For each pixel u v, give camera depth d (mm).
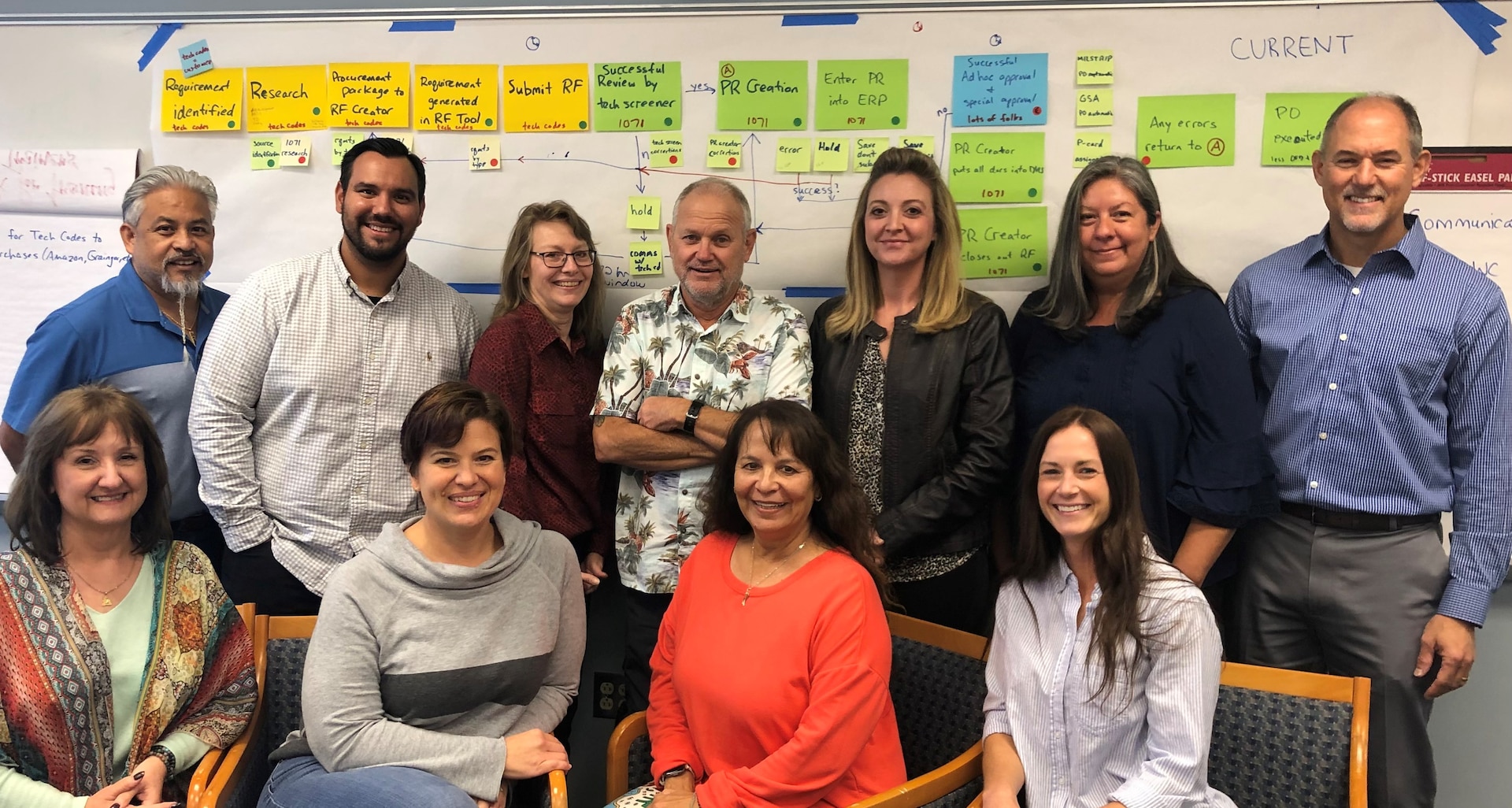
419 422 1527
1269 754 1521
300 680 1774
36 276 2342
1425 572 1793
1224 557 1924
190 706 1618
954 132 2154
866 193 1923
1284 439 1877
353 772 1478
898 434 1866
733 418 1836
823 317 2027
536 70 2215
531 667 1622
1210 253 2131
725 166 2203
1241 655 1979
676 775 1556
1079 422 1483
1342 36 2051
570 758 2336
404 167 1922
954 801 1486
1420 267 1789
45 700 1499
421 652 1542
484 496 1546
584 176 2234
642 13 2180
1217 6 2068
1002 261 2178
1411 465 1788
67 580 1556
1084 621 1498
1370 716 1829
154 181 1967
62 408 1521
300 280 1938
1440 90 2041
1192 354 1773
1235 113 2088
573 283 1989
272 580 1938
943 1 2115
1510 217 2061
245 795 1621
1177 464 1791
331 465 1930
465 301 2143
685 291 1930
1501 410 1739
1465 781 2146
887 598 1646
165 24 2271
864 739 1451
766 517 1541
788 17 2156
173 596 1628
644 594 1942
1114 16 2094
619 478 2178
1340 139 1760
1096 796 1467
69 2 2293
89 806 1455
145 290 2027
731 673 1515
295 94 2262
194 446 1917
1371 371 1792
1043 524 1550
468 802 1445
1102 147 2127
